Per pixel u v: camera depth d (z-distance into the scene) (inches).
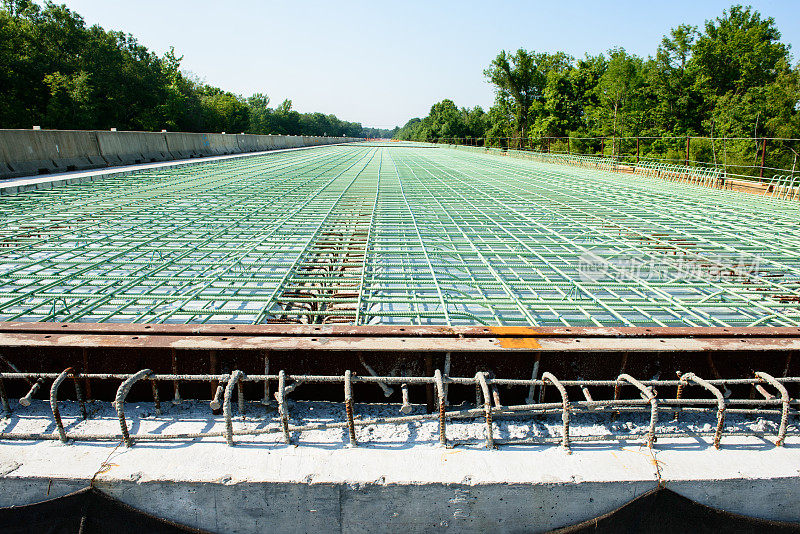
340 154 1309.1
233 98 2677.2
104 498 90.3
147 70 1750.7
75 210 313.3
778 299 176.7
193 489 90.5
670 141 1425.9
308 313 148.7
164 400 116.9
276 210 326.6
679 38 1430.9
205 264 202.2
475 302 161.3
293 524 93.7
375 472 91.9
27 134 468.1
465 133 3452.3
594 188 496.1
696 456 98.7
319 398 121.0
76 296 159.6
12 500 91.4
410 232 271.4
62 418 108.3
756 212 353.7
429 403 116.3
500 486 90.3
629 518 92.0
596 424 109.8
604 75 1720.0
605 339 120.1
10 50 1347.2
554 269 203.2
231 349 112.1
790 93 1139.9
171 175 540.1
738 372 119.9
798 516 97.5
